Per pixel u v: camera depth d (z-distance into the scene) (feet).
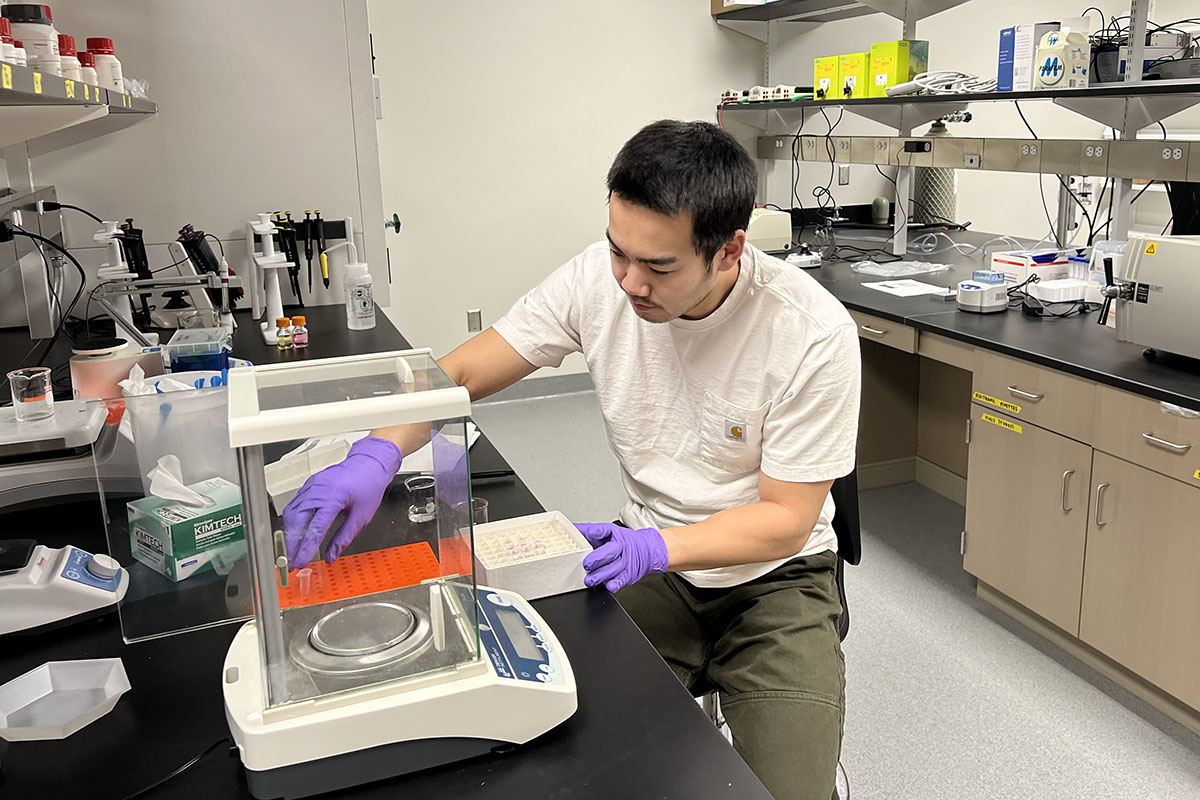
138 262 7.57
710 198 3.50
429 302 14.42
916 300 9.54
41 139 8.36
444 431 2.86
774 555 4.22
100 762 2.75
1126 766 6.39
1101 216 16.19
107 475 3.37
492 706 2.73
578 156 14.71
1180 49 9.43
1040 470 7.52
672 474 4.73
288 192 9.11
